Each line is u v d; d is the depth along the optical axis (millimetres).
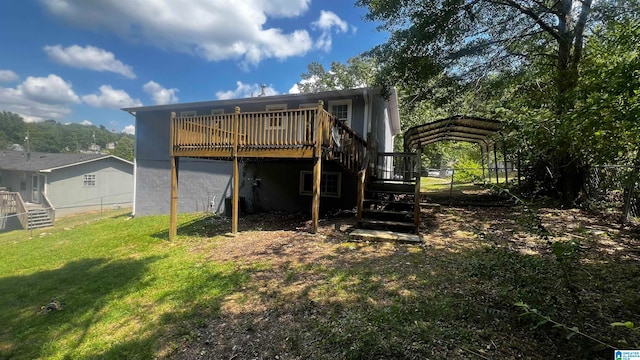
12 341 3531
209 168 12000
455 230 6246
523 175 9023
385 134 13391
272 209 10938
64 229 12680
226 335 3262
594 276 3566
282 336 3123
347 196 9719
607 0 7348
